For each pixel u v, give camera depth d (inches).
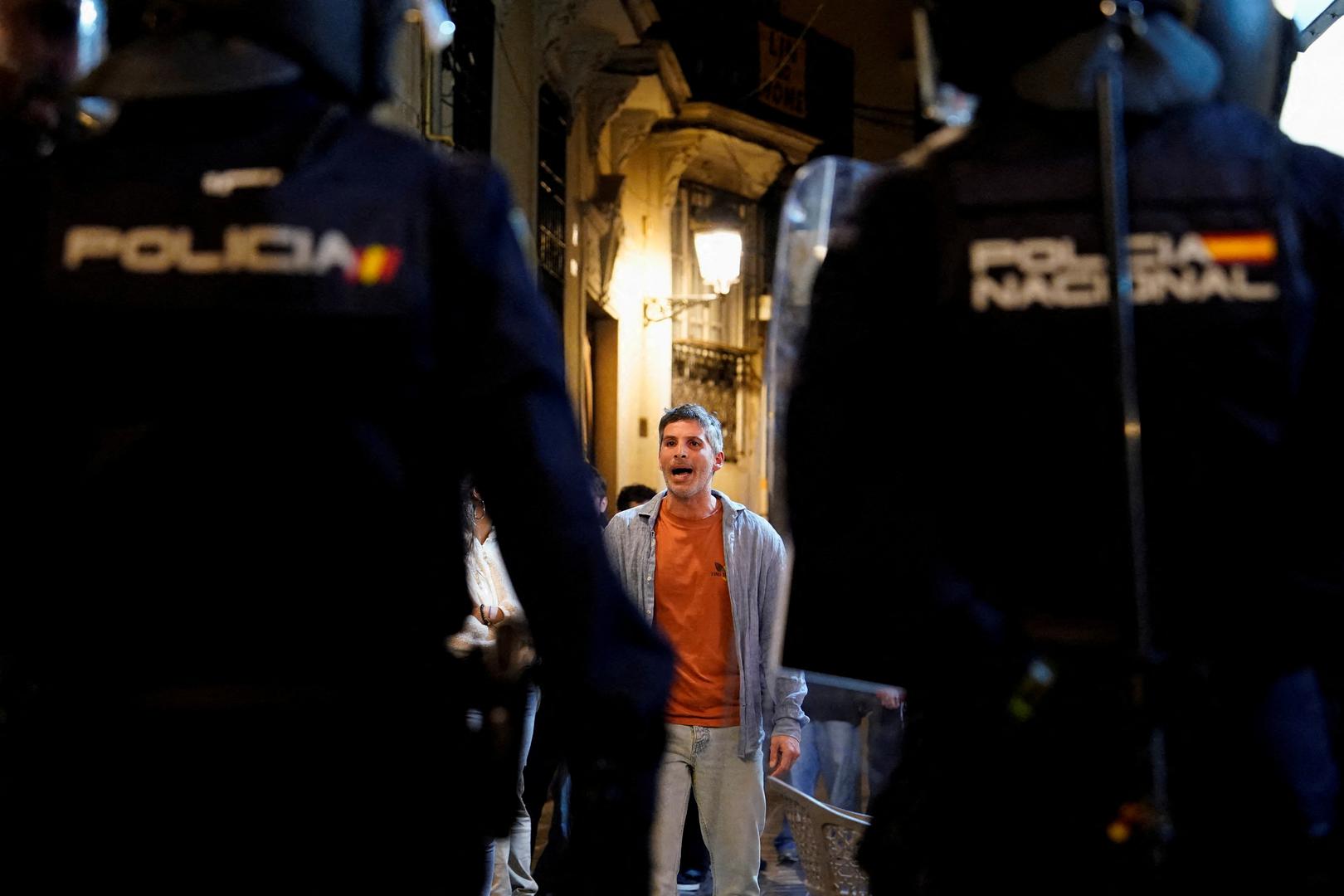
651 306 703.1
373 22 73.8
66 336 65.9
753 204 804.0
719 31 717.9
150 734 63.4
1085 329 71.7
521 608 71.3
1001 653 72.2
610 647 70.4
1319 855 68.9
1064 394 71.7
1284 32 79.0
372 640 65.4
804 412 77.4
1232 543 70.7
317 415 65.1
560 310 519.8
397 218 67.5
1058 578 71.9
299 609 64.5
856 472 76.1
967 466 73.8
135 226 66.5
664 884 197.2
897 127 844.6
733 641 202.7
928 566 73.9
